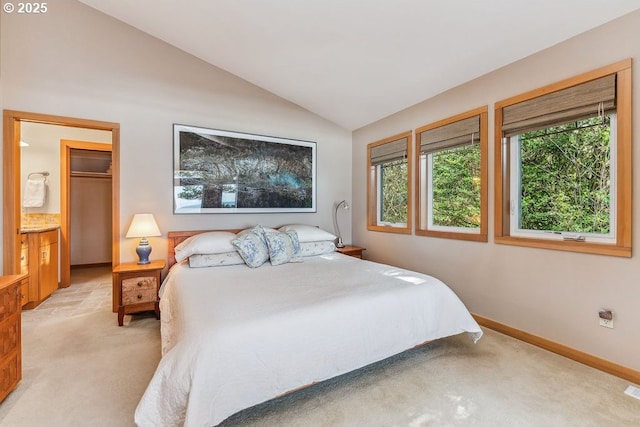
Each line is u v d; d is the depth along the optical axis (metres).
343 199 4.48
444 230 3.18
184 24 2.62
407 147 3.53
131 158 3.13
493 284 2.62
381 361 2.09
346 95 3.39
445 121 3.03
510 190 2.56
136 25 2.84
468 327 2.12
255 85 3.72
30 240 3.16
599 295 1.96
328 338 1.62
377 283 2.15
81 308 3.20
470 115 2.78
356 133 4.44
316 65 2.86
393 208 3.92
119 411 1.56
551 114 2.19
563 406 1.60
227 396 1.31
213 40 2.76
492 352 2.21
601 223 2.03
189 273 2.52
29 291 3.15
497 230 2.57
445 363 2.06
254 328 1.45
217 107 3.54
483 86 2.68
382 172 4.14
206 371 1.27
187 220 3.39
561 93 2.14
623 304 1.86
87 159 5.39
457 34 2.14
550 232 2.31
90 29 2.96
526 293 2.38
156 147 3.24
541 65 2.25
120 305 2.74
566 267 2.13
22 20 2.75
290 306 1.68
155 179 3.24
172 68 3.30
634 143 1.81
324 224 4.32
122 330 2.63
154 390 1.27
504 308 2.54
